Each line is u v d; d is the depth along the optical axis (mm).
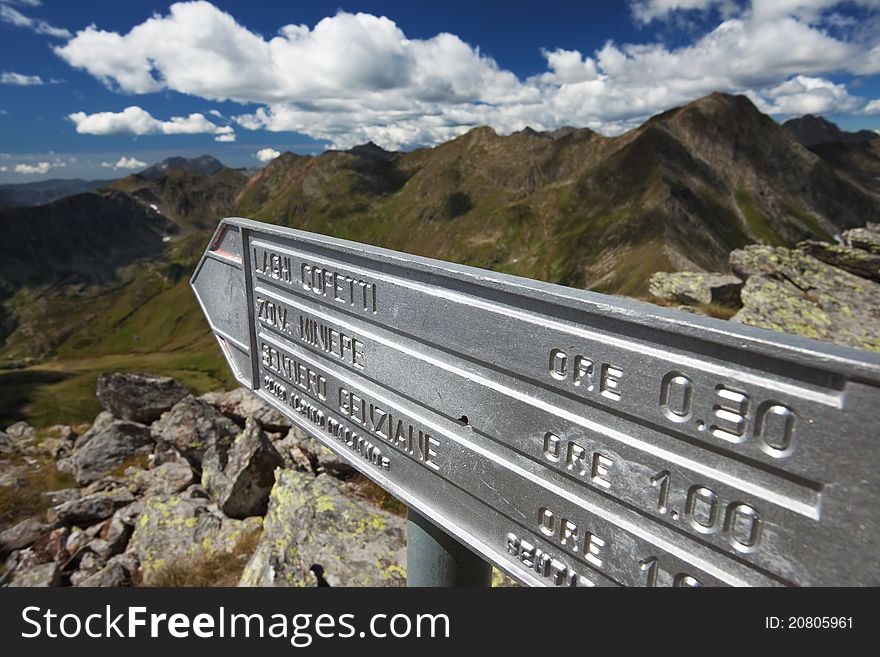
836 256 22328
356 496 7984
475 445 2598
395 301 2871
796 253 22859
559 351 2160
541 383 2252
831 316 19125
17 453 19766
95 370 155125
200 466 14359
